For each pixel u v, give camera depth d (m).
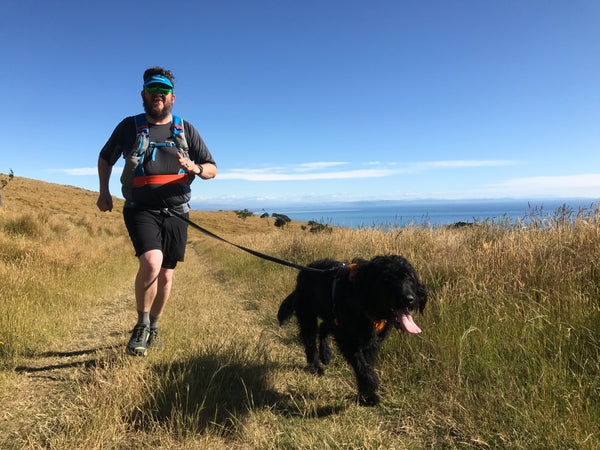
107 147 3.57
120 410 2.60
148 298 3.54
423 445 2.34
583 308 3.48
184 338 4.22
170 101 3.47
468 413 2.55
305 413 2.71
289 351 4.20
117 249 16.33
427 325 3.84
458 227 7.29
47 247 9.05
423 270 5.20
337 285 3.12
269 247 12.19
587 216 5.04
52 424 2.46
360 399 2.92
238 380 3.18
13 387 2.93
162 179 3.47
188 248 28.73
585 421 2.24
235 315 5.75
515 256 4.75
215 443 2.31
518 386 2.77
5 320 4.15
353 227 10.20
